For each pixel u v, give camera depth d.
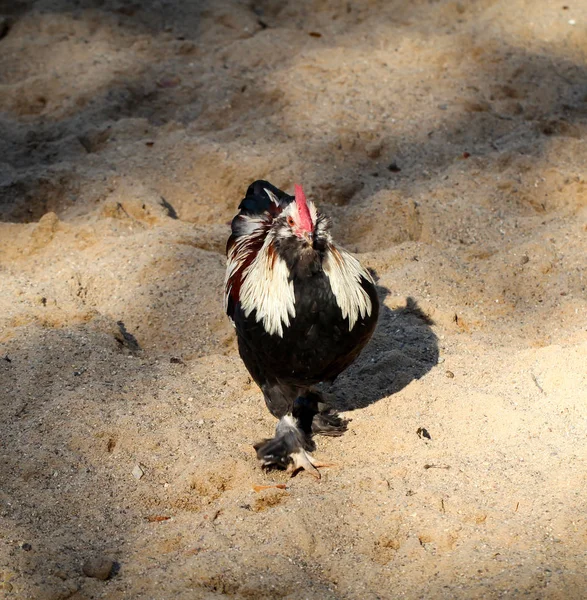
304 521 5.46
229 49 12.52
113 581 5.13
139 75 12.02
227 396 6.80
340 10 13.66
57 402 6.62
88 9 13.74
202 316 7.84
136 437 6.29
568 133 10.61
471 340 7.43
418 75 11.70
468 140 10.50
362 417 6.52
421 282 8.07
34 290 8.15
